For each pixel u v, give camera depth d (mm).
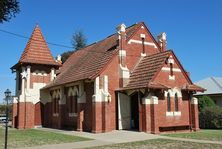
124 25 32188
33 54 41031
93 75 29656
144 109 27594
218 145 19516
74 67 38469
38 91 40469
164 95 28703
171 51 29922
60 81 36969
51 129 35375
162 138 23781
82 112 31297
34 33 42281
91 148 19359
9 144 21969
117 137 25031
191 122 30484
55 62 42000
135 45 32781
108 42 36594
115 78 30906
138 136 25281
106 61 30922
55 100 38812
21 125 38469
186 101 30594
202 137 24500
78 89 32406
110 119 29641
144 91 27969
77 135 27141
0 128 39375
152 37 34219
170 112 28938
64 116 35938
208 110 35406
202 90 31062
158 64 29297
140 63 32188
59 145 20984
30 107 39312
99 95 29359
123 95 30750
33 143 22328
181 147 18891
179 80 30219
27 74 39938
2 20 16469
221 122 34375
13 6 16453
